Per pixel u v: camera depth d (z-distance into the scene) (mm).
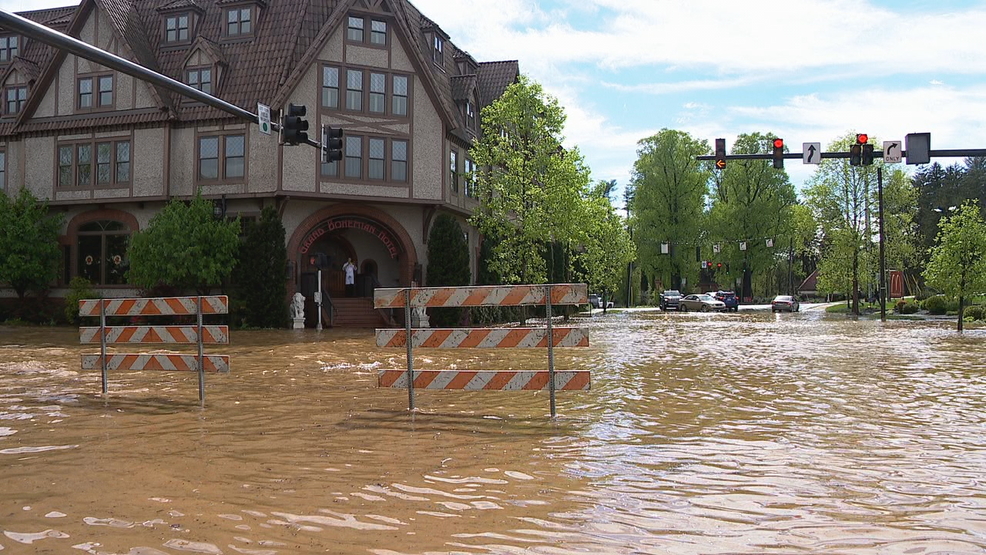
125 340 10922
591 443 7566
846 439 7789
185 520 5012
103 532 4762
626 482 6020
